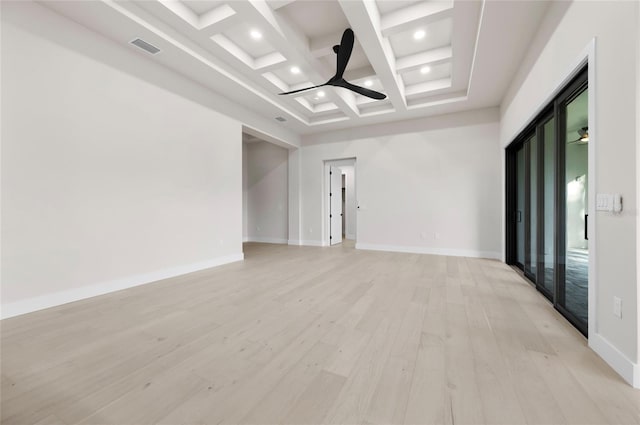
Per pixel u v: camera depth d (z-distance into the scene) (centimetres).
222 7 291
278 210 733
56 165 257
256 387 137
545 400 126
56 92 257
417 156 557
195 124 402
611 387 134
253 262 463
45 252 249
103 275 292
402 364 157
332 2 289
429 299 270
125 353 170
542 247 297
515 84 365
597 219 165
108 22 272
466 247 517
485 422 113
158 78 350
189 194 392
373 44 317
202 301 267
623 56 142
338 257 510
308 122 607
